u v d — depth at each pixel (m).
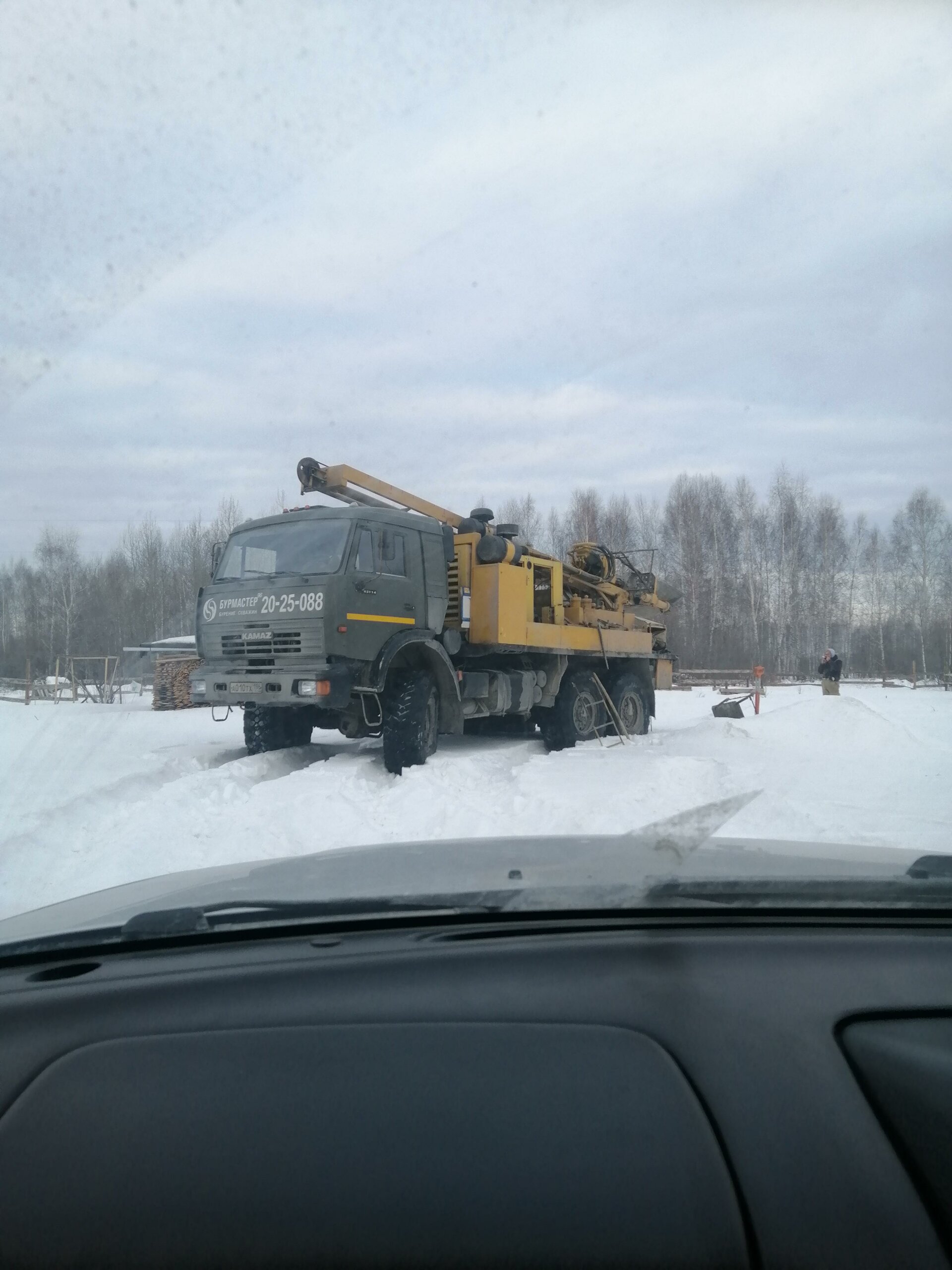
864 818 6.38
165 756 10.08
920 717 16.31
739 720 13.32
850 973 1.87
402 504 10.38
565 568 12.04
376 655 8.45
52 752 10.37
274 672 8.20
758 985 1.81
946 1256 1.17
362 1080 1.48
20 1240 1.18
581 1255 1.13
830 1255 1.15
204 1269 1.12
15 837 5.96
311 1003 1.73
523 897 2.12
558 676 11.31
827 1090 1.47
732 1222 1.19
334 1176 1.27
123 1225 1.20
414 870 2.54
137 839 5.96
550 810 6.61
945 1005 1.74
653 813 6.39
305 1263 1.13
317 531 8.52
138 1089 1.48
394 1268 1.11
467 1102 1.42
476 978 1.83
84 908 2.40
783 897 2.16
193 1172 1.29
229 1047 1.59
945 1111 1.43
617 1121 1.38
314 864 2.71
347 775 7.98
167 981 1.84
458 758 8.95
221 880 2.59
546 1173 1.27
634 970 1.87
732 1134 1.36
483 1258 1.12
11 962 2.00
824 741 11.50
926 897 2.16
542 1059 1.54
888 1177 1.29
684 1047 1.58
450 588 10.05
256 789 7.51
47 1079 1.52
